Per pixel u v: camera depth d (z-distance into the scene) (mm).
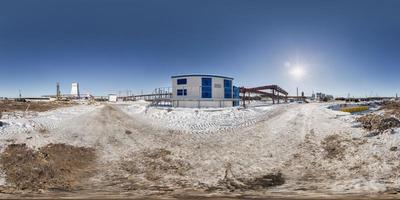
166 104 57219
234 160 16641
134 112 42594
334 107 54438
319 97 115875
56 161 15633
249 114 37750
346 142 18141
